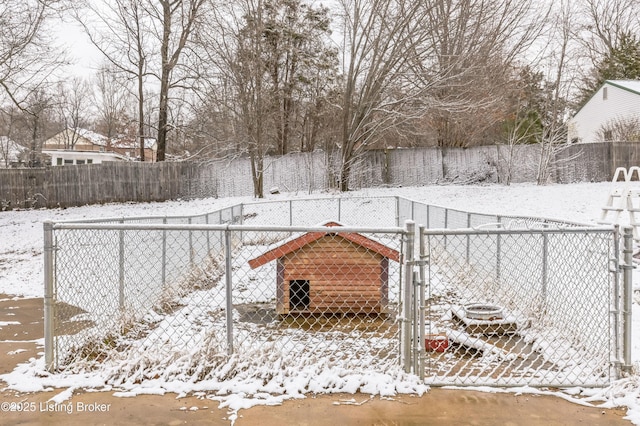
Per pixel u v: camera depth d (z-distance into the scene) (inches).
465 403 121.7
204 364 137.4
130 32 884.0
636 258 292.8
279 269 219.9
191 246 284.8
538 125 940.0
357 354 163.2
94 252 194.5
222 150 826.8
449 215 343.3
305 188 834.8
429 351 167.2
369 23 742.5
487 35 776.3
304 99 984.3
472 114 782.5
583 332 159.8
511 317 190.4
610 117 1023.0
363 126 774.5
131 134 1151.6
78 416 114.8
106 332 175.2
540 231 135.7
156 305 229.9
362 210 670.5
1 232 612.1
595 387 130.6
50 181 778.8
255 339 169.0
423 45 764.0
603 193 622.5
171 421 112.4
